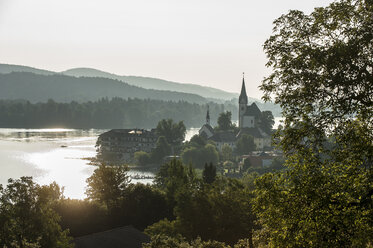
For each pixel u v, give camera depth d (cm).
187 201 5912
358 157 1853
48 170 13450
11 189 3478
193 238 5359
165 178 9194
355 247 1781
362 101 1883
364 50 1875
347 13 1888
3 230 3353
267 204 2031
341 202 1806
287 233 1952
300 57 1956
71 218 6019
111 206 6950
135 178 13838
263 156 14988
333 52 1878
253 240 3647
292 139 2009
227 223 5134
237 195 5300
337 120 1961
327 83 1939
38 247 3478
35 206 3534
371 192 1830
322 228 1820
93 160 16600
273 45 2069
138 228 6750
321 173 1944
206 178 8369
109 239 4612
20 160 15100
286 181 2042
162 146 17900
